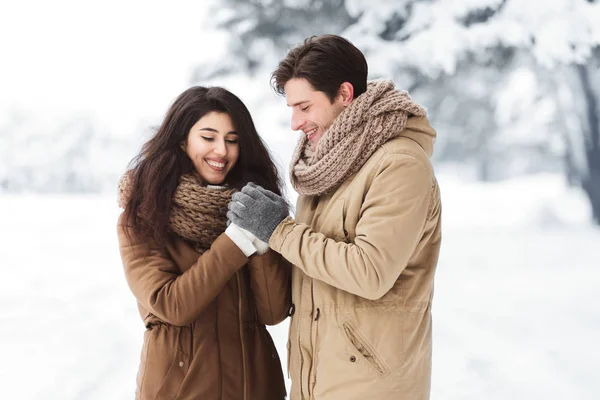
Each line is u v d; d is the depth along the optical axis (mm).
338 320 1897
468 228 13516
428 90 15156
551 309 6512
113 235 13062
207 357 2035
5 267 9398
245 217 1968
